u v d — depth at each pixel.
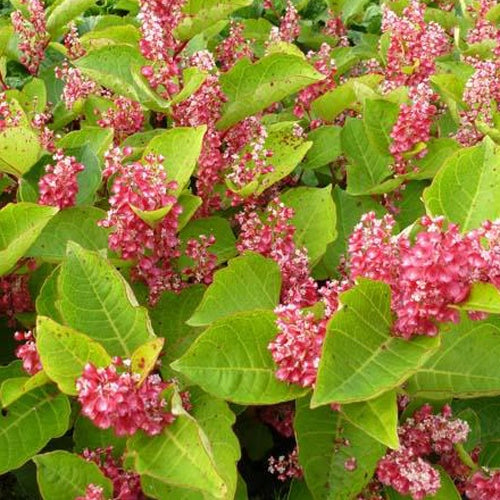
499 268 0.34
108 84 0.54
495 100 0.60
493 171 0.42
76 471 0.38
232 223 0.56
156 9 0.52
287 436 0.48
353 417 0.36
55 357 0.37
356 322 0.35
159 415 0.37
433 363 0.41
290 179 0.62
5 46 0.68
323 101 0.60
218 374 0.37
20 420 0.40
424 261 0.33
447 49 0.77
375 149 0.57
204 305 0.42
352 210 0.56
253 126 0.55
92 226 0.47
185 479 0.34
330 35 0.88
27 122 0.55
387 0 0.85
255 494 0.50
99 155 0.54
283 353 0.37
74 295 0.40
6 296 0.48
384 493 0.43
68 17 0.69
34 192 0.49
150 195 0.43
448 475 0.41
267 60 0.52
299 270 0.46
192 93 0.51
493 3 0.78
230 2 0.52
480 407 0.48
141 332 0.40
